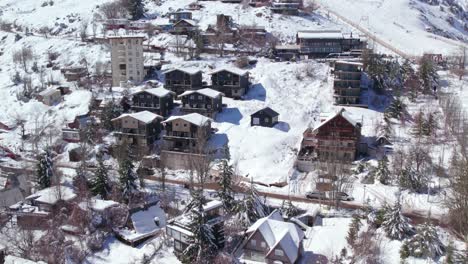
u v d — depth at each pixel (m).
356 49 101.88
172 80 83.06
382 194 54.53
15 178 58.91
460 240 43.56
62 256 43.69
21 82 98.75
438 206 51.00
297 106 78.00
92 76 96.38
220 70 81.38
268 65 92.50
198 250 42.00
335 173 54.16
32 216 50.22
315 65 90.94
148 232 48.16
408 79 83.69
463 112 71.81
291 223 44.00
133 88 87.31
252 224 47.72
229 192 52.00
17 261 41.84
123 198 53.69
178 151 66.19
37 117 83.44
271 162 64.56
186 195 55.75
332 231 47.44
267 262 41.66
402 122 72.00
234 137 70.25
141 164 62.16
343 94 77.56
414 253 41.31
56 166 62.34
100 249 46.16
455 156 56.22
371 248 42.78
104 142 71.44
